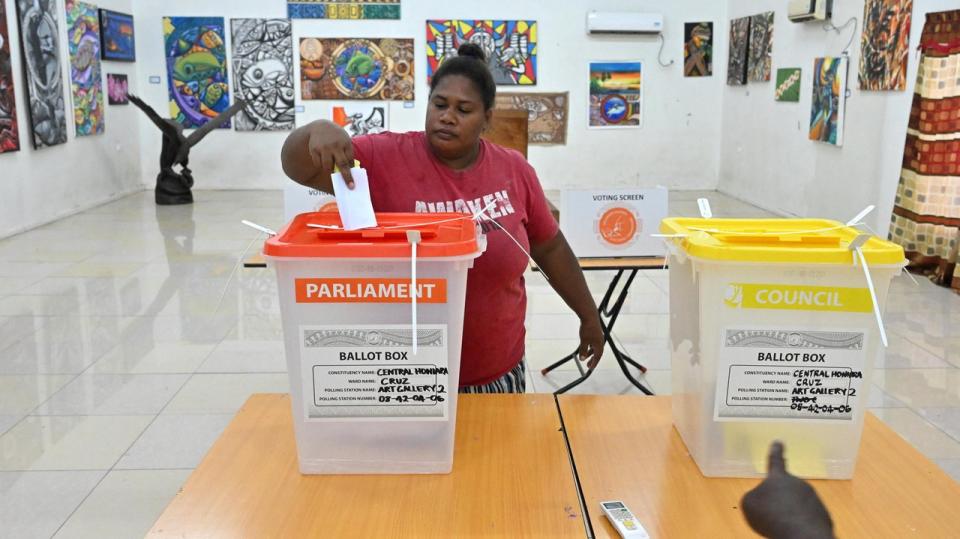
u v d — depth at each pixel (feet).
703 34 30.55
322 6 30.01
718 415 3.69
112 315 14.28
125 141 29.53
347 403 3.63
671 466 3.91
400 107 30.81
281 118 30.73
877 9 19.27
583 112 31.07
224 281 16.71
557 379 11.49
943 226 16.28
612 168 31.58
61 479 8.37
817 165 23.06
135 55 30.22
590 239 9.76
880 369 11.62
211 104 30.55
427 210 4.93
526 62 30.58
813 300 3.48
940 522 3.45
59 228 22.80
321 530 3.38
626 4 30.32
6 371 11.47
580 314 5.68
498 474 3.82
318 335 3.51
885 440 4.22
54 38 23.94
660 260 9.75
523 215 5.16
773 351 3.57
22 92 22.40
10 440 9.27
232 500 3.59
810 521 3.42
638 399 4.74
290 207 9.95
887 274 3.41
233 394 10.69
